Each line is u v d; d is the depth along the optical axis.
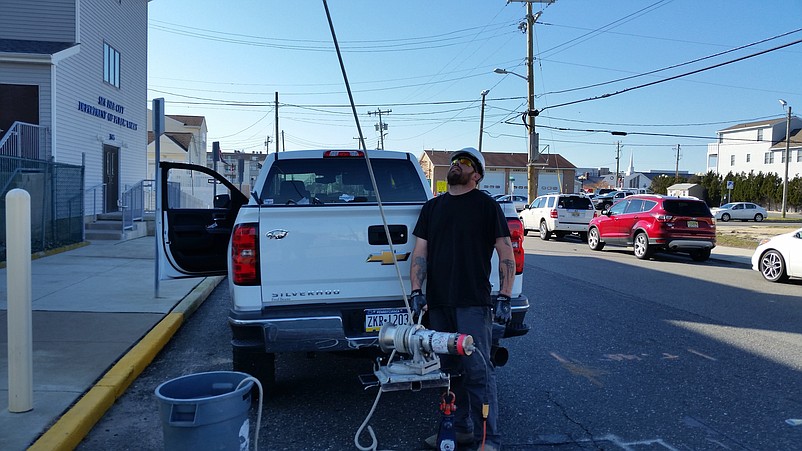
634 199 17.78
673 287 11.56
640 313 9.00
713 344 7.23
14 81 16.22
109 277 10.72
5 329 6.95
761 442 4.44
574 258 16.48
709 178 71.75
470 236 4.12
